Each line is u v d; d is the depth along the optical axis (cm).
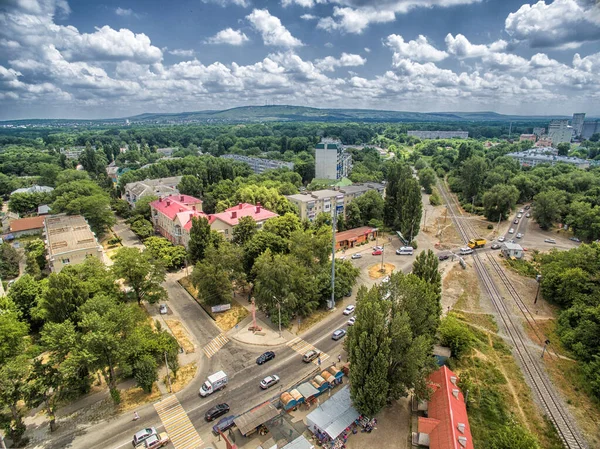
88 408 5250
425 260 7025
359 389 4688
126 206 15262
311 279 7644
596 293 7319
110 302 5672
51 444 4647
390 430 4881
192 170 18850
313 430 4794
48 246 9062
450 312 7894
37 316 6712
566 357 6550
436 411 4794
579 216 12444
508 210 14625
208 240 9238
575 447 4781
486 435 4838
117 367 6088
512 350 6750
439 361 6106
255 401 5359
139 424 4959
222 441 4678
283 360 6306
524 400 5547
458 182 19488
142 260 7725
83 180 16662
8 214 14425
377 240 12631
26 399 4503
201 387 5559
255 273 8288
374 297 5216
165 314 7762
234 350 6594
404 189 13025
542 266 9206
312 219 13175
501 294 8775
